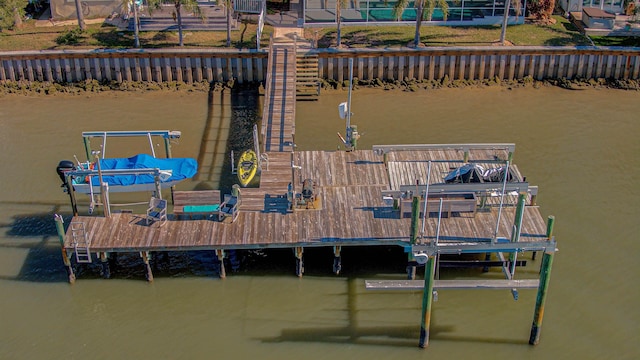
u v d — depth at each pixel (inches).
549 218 956.0
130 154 1445.6
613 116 1595.7
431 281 959.0
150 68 1716.3
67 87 1706.4
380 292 1093.1
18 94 1686.8
